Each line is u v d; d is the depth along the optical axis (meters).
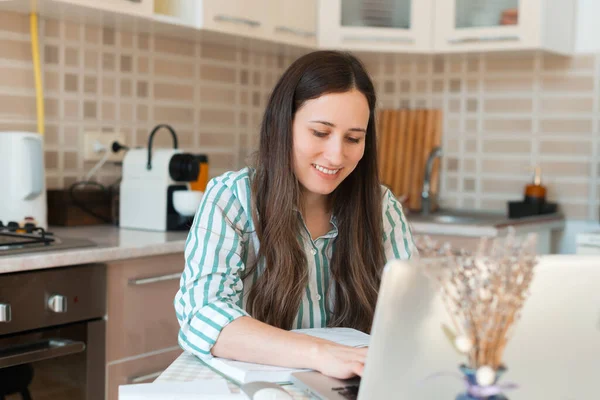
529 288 0.93
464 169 3.54
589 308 0.96
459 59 3.47
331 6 3.15
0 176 2.34
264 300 1.42
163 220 2.57
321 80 1.36
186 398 1.07
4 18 2.48
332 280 1.51
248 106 3.43
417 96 3.62
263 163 1.44
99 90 2.81
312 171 1.40
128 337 2.25
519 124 3.41
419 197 3.60
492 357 0.90
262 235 1.43
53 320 2.03
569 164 3.32
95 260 2.10
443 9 3.17
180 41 3.09
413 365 0.92
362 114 1.37
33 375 2.00
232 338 1.24
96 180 2.82
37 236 2.18
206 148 3.24
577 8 3.29
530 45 3.02
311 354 1.17
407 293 0.89
